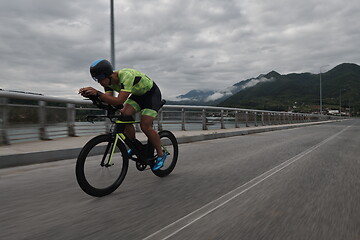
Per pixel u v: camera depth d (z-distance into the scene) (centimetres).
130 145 345
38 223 225
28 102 656
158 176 398
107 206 269
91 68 306
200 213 251
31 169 443
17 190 324
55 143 626
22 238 197
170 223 227
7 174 407
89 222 228
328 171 442
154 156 381
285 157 584
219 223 227
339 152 665
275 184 358
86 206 268
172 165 420
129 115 336
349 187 344
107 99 295
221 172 432
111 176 315
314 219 237
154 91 369
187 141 916
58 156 526
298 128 1978
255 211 257
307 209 263
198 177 397
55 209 259
